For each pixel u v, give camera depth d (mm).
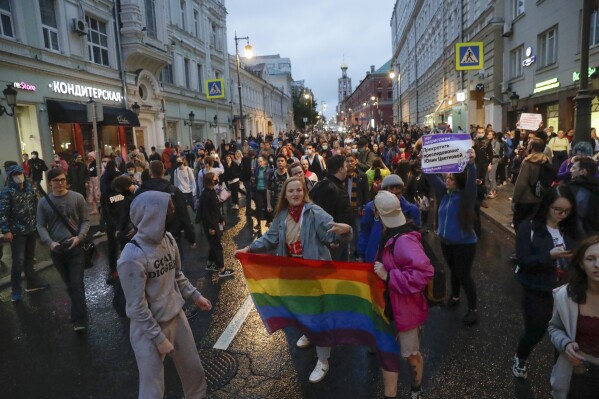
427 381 3738
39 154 15188
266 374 3963
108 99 19484
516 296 5500
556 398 2656
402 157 13102
